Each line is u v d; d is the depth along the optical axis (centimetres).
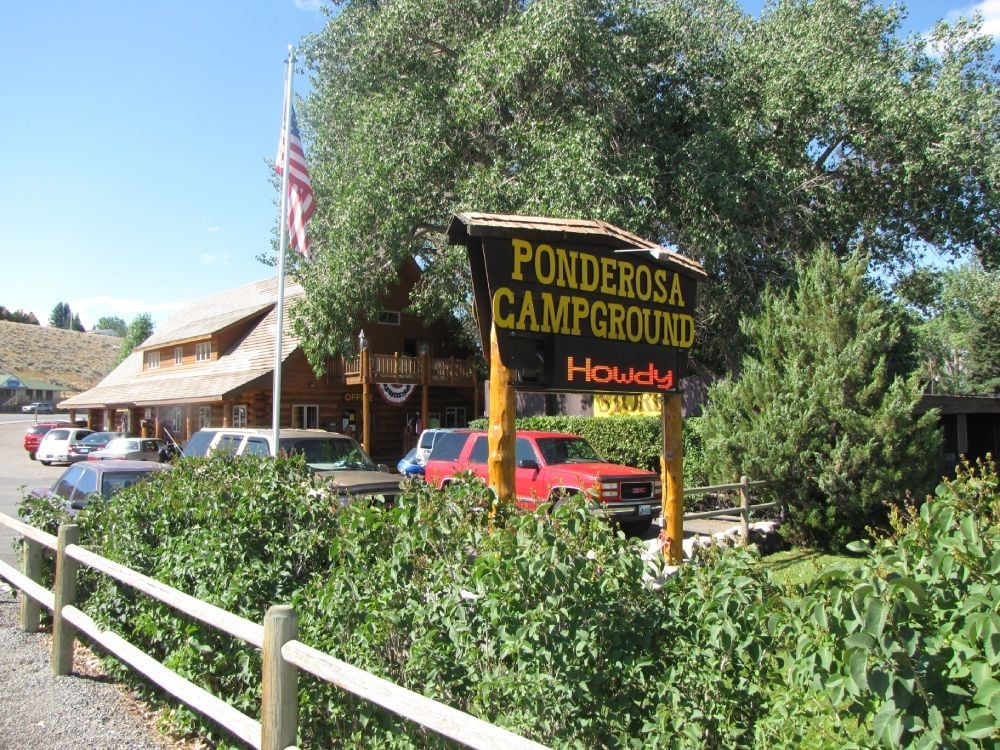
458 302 2508
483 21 2103
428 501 433
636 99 1936
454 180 2034
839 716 254
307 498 549
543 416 1891
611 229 698
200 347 3397
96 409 4631
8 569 727
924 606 224
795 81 1831
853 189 2025
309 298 2198
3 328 9412
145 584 476
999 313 3450
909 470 1066
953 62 2039
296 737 351
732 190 1747
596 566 330
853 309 1176
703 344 2089
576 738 310
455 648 353
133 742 466
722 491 1198
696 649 313
